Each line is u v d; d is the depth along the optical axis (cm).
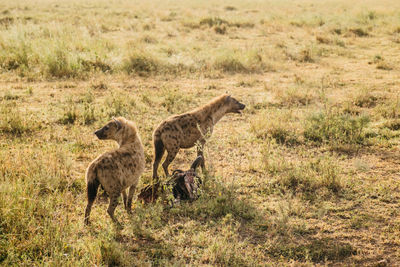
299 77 1733
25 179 782
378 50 2347
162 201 799
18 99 1405
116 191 695
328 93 1555
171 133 869
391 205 798
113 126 764
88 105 1285
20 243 637
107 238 650
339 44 2486
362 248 670
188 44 2423
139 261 614
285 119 1238
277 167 946
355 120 1190
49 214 704
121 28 2902
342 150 1063
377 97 1474
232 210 772
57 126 1182
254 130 1192
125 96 1438
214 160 1002
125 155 707
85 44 2056
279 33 2941
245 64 1939
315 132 1149
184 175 810
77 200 793
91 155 1000
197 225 727
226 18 3438
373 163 988
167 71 1823
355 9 3953
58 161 920
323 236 701
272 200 815
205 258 635
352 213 770
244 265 622
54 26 2355
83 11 4062
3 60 1803
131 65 1845
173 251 654
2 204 674
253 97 1508
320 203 799
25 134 1105
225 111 967
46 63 1753
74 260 604
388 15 3541
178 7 4928
